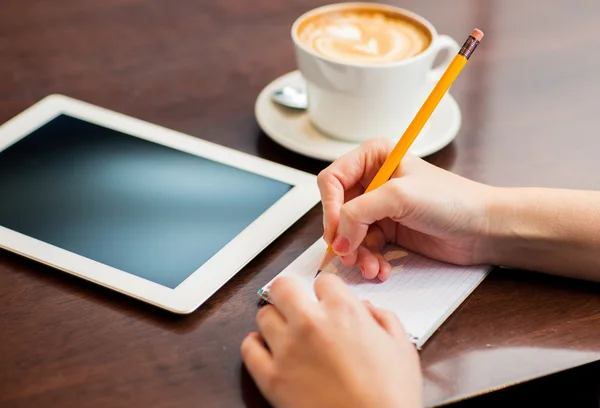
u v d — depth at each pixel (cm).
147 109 106
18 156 95
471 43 81
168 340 75
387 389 65
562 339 76
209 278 80
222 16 127
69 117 102
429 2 130
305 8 129
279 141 99
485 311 79
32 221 86
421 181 80
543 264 83
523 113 107
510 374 72
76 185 91
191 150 97
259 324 72
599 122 105
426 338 75
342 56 96
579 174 97
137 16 127
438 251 84
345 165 85
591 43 121
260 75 114
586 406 90
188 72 114
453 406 71
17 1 131
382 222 85
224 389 71
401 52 98
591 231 81
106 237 84
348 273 82
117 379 71
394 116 97
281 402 67
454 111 104
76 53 118
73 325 77
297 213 88
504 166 98
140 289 79
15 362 73
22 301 79
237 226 86
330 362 66
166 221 86
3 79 112
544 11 128
